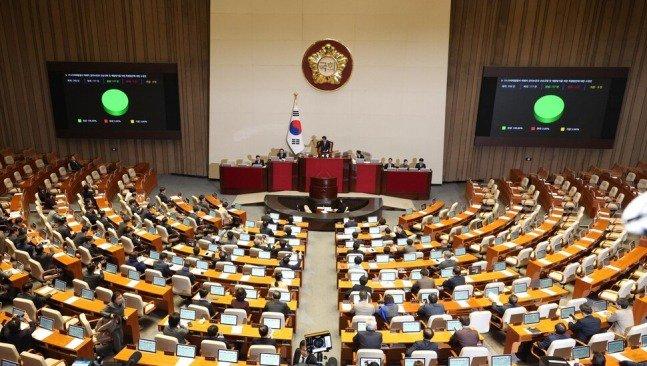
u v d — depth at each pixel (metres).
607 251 12.23
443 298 10.62
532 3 20.50
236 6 20.61
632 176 19.83
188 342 8.63
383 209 18.92
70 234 13.26
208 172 22.52
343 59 20.91
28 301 9.02
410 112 21.41
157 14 21.03
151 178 20.67
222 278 11.04
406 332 8.77
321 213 17.12
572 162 22.28
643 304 10.04
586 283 10.91
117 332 8.84
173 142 22.58
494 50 21.08
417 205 19.23
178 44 21.28
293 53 20.95
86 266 12.00
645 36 20.52
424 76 21.03
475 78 21.38
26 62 21.64
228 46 20.94
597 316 9.38
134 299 9.56
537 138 21.38
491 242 13.58
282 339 8.48
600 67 20.42
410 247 12.84
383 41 20.77
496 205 16.34
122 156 22.81
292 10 20.61
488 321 9.16
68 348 7.92
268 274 11.89
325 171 19.50
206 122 22.12
